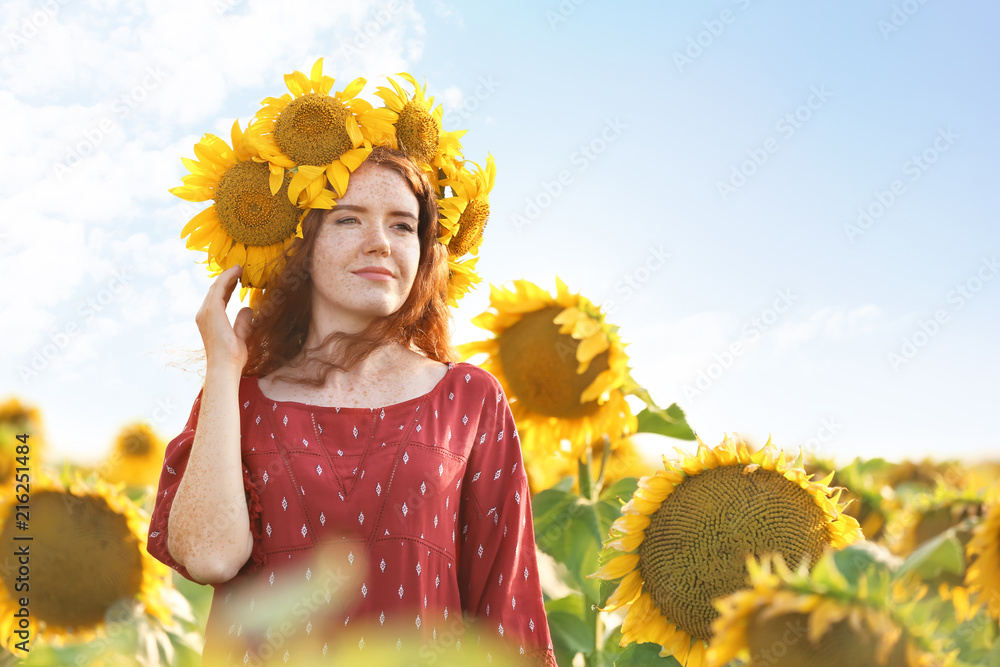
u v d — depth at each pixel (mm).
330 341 2090
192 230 2236
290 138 2166
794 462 1994
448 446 2043
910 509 2266
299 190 2117
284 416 2012
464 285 2662
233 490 1878
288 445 1967
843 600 1228
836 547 1911
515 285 3150
